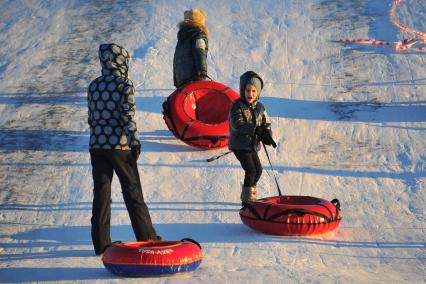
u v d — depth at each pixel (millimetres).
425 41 23328
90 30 27484
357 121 18328
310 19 26609
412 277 10039
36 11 30953
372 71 21703
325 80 21234
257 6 28516
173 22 27344
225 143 16719
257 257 10953
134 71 22422
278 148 16891
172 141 17547
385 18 26234
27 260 11234
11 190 15031
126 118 10734
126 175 11047
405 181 15102
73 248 11828
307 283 9211
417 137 17281
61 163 16422
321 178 15273
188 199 14242
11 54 25719
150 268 9508
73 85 22156
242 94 13320
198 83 17625
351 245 11766
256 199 13695
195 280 9406
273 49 23875
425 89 20281
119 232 12547
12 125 19109
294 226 11898
